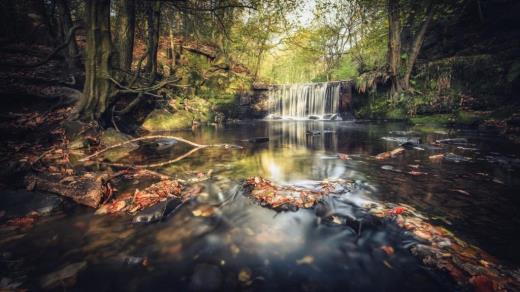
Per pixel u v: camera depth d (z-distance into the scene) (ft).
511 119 30.89
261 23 57.67
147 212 9.21
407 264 6.75
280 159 18.86
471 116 36.42
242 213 9.66
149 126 36.99
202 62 62.85
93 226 8.59
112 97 23.41
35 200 9.97
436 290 5.86
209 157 19.40
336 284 6.16
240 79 66.39
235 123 52.85
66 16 35.42
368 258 7.08
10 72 28.45
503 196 11.12
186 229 8.53
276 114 69.72
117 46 38.37
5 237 7.80
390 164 17.13
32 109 24.85
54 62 36.04
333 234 8.29
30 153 15.65
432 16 48.65
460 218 9.09
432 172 14.96
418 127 38.52
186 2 26.37
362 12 56.39
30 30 40.22
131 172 14.29
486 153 19.81
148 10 29.53
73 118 21.16
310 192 11.32
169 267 6.72
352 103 59.36
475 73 41.68
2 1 35.29
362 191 11.80
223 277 6.35
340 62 120.67
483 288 5.68
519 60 37.35
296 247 7.63
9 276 6.19
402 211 9.52
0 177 11.98
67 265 6.68
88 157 15.84
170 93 47.26
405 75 49.44
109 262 6.86
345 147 24.17
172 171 14.99
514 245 7.40
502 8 50.83
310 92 68.08
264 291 5.94
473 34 53.06
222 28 31.30
